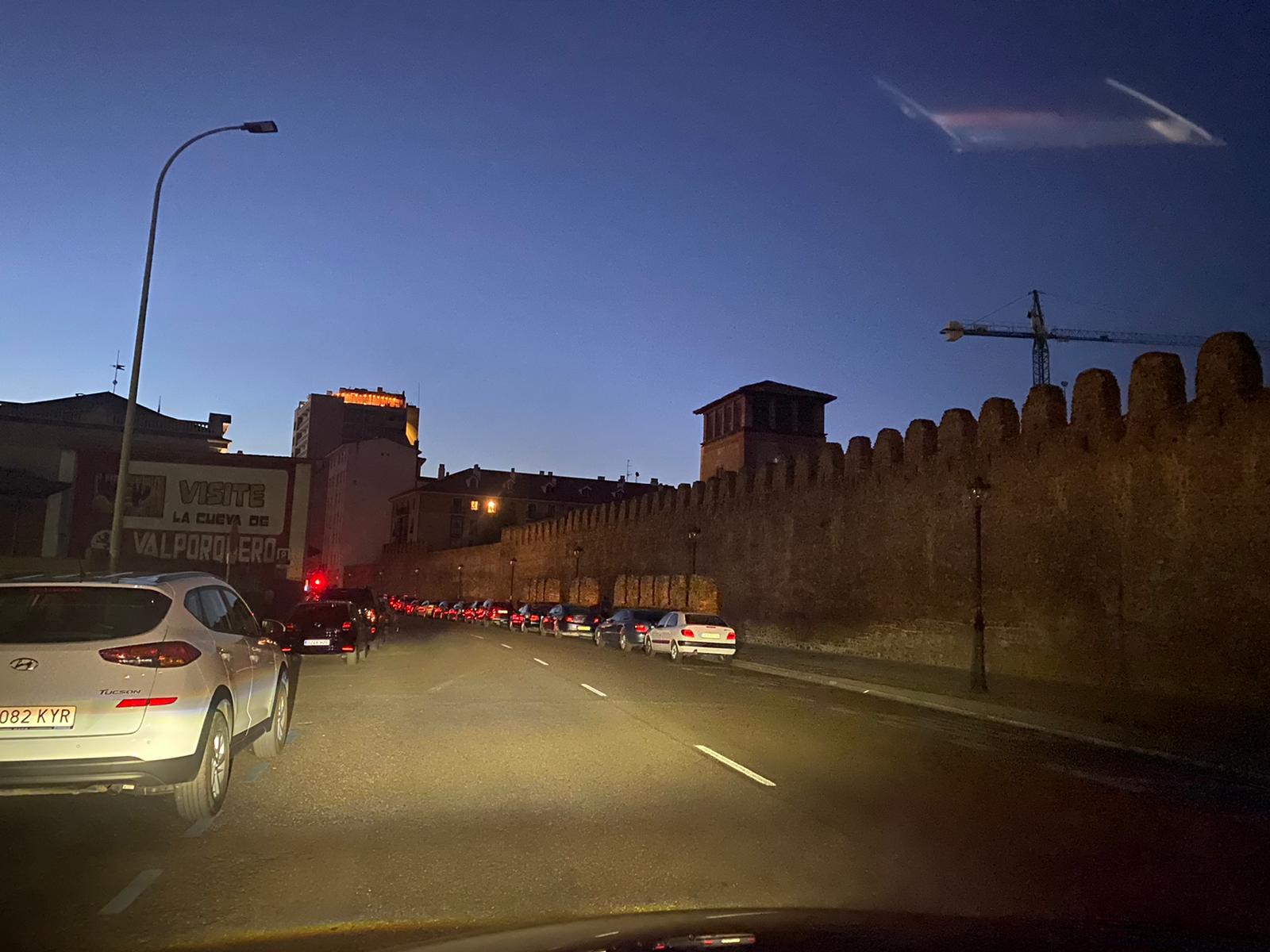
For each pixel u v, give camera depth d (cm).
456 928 546
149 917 567
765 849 740
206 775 805
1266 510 1844
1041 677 2384
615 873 668
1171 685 2016
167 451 4619
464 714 1563
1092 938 336
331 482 12506
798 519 3662
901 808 909
